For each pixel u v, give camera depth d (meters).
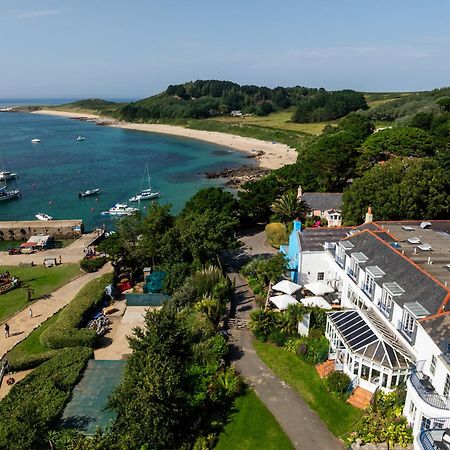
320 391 40.12
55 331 47.94
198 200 86.31
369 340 39.12
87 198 129.50
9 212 116.94
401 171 75.38
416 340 35.84
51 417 34.50
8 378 42.53
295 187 98.81
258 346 47.62
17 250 82.19
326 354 43.97
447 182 74.38
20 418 31.83
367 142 115.56
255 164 176.62
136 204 122.75
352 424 35.94
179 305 51.84
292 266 60.47
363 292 46.41
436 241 51.69
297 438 35.00
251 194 90.94
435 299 36.94
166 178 154.12
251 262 65.62
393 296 39.69
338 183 106.81
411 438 32.78
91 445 30.83
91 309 54.81
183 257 63.16
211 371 40.34
